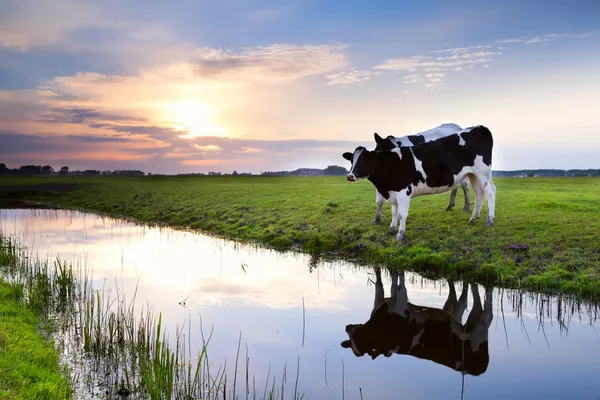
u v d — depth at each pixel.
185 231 25.83
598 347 9.53
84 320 11.20
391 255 16.31
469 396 7.71
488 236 16.64
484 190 17.86
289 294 13.51
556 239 15.64
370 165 17.19
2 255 17.39
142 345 9.18
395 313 11.89
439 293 13.19
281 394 7.74
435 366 8.88
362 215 21.95
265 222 23.97
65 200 46.12
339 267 16.48
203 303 12.73
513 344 9.75
